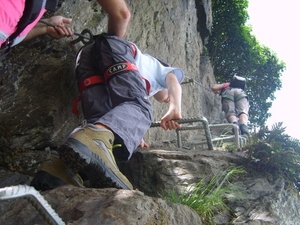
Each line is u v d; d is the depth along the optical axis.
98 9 4.09
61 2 3.49
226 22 12.62
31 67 3.26
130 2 4.96
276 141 4.06
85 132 2.49
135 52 3.37
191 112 7.46
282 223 3.19
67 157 2.43
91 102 3.01
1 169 3.27
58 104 3.47
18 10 1.85
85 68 3.18
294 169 3.82
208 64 9.81
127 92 2.86
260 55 13.12
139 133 2.74
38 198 1.32
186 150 4.14
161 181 3.44
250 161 3.82
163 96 3.90
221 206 3.02
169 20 6.30
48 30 3.21
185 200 2.82
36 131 3.42
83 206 2.06
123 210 1.98
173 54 6.54
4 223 2.09
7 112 3.26
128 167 3.70
